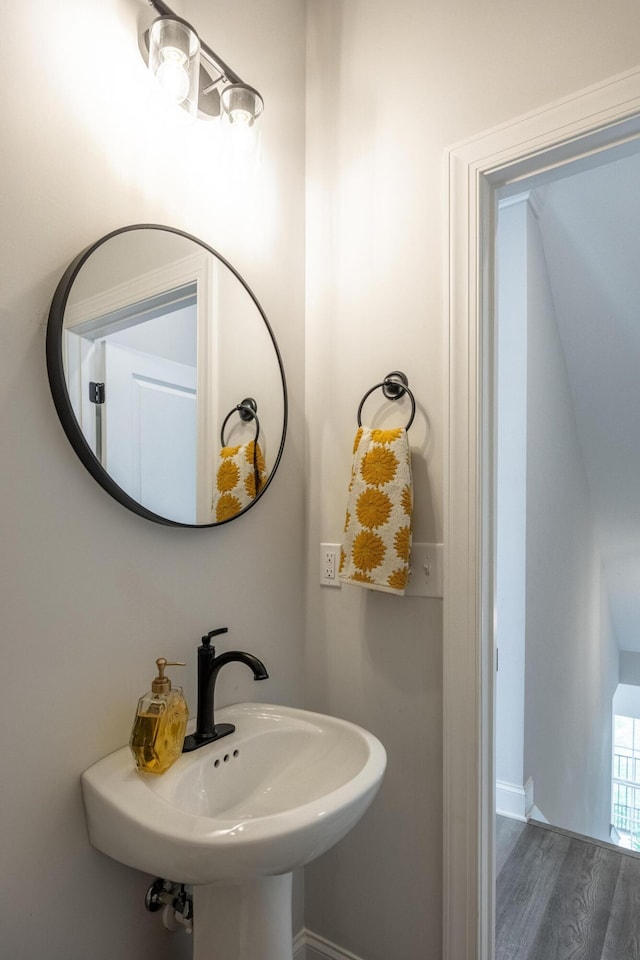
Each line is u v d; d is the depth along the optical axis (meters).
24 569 0.87
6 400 0.85
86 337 0.95
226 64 1.29
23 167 0.88
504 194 1.34
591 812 3.73
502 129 1.22
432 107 1.33
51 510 0.91
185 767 0.98
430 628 1.30
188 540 1.18
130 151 1.06
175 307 1.13
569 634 3.10
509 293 2.30
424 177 1.34
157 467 1.07
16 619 0.86
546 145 1.17
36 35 0.91
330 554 1.47
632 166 2.10
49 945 0.89
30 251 0.89
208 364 1.20
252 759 1.13
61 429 0.93
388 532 1.24
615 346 2.78
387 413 1.38
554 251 2.55
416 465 1.32
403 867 1.33
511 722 2.28
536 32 1.20
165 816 0.82
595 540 3.95
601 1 1.12
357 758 1.07
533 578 2.38
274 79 1.44
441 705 1.28
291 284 1.49
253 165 1.22
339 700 1.45
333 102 1.51
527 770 2.32
